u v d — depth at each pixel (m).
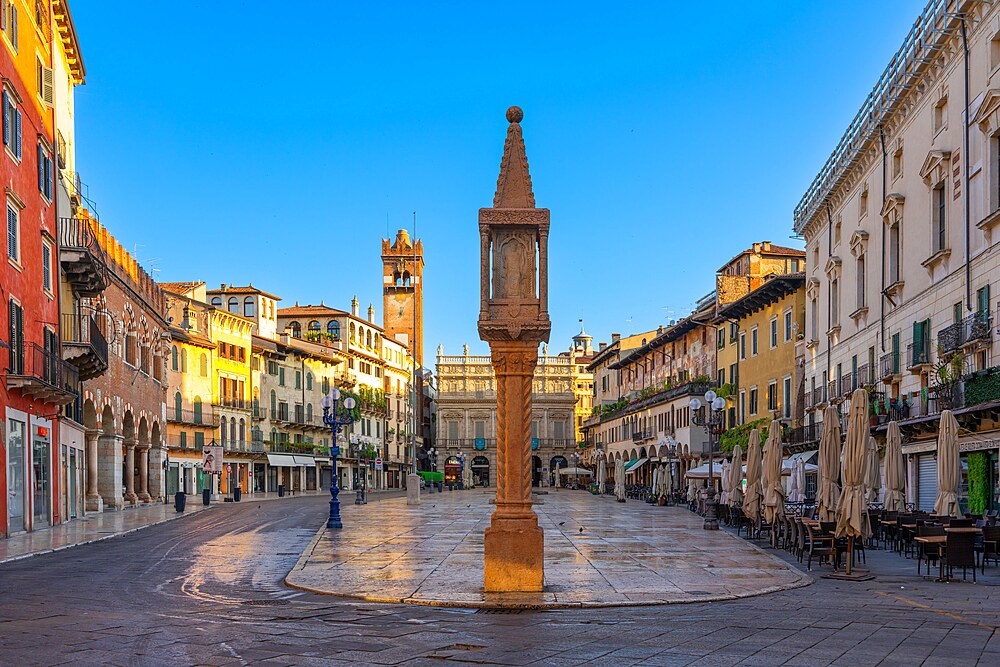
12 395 32.03
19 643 11.50
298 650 11.06
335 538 29.08
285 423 99.75
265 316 99.62
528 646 11.29
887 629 12.45
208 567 21.31
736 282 67.38
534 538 16.05
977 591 16.75
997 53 29.38
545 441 138.88
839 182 46.12
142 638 11.83
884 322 39.97
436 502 65.44
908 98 36.88
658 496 62.81
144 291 59.50
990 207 29.33
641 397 89.25
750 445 30.14
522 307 16.27
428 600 15.02
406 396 138.12
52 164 37.94
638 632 12.26
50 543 28.16
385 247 144.25
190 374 81.69
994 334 29.05
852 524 18.81
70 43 41.41
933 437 33.56
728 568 20.05
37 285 35.16
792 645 11.30
